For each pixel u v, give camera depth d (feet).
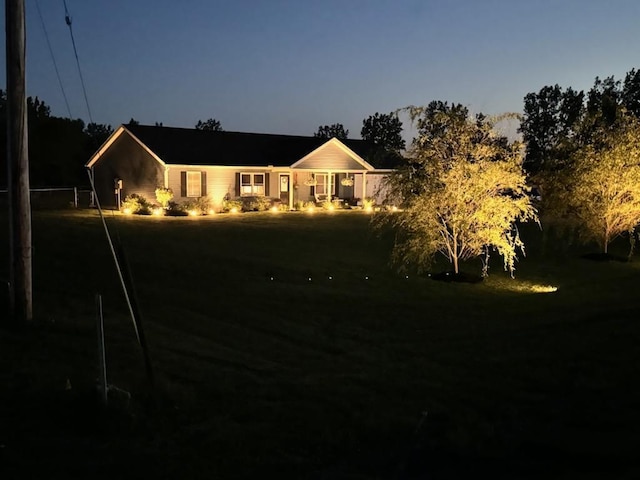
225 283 51.78
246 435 19.60
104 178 118.73
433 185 61.93
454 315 44.55
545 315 42.09
